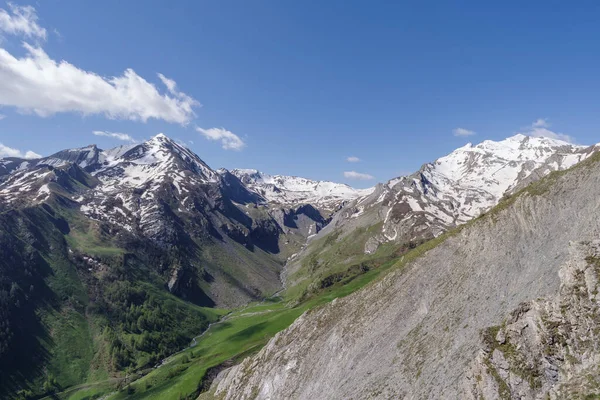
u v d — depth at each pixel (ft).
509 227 279.90
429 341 233.96
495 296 231.09
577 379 131.23
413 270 318.86
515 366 159.22
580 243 170.19
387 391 223.51
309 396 284.82
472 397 167.53
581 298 154.61
